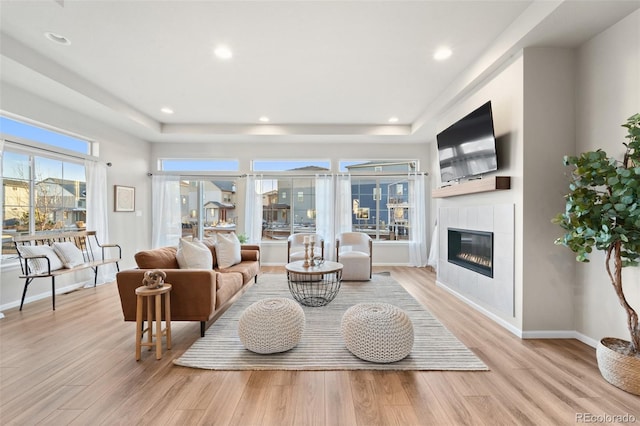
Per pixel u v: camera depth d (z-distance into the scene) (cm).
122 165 519
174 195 603
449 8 235
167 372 201
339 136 550
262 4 229
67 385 186
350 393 178
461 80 343
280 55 304
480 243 338
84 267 372
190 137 561
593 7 207
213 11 237
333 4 229
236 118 505
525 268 261
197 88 385
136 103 438
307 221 629
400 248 618
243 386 185
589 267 246
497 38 275
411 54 303
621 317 221
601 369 192
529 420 154
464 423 152
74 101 380
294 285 436
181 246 311
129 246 538
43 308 332
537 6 225
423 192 602
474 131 318
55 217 407
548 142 260
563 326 261
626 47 216
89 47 290
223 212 621
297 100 425
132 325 285
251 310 232
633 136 180
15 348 235
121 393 178
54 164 405
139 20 248
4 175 346
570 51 260
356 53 301
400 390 180
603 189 231
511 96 277
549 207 260
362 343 213
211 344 242
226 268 379
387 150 613
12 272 337
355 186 629
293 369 204
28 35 270
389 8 234
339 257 477
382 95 406
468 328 281
